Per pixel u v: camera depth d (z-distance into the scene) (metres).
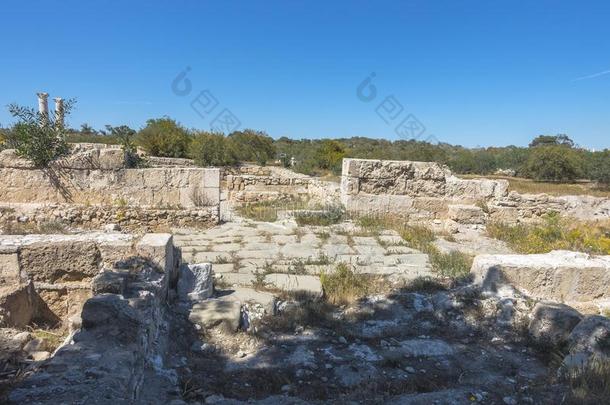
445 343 4.38
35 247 4.66
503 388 3.37
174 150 25.09
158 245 4.55
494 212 11.66
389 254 7.41
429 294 5.50
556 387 3.32
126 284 4.12
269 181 17.61
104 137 27.27
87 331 3.25
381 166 11.20
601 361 3.46
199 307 4.61
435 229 10.28
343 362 3.92
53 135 9.53
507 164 35.00
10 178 9.38
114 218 9.41
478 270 5.50
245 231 9.14
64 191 9.62
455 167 33.44
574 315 4.28
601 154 29.88
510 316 4.72
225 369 3.77
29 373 2.82
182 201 10.06
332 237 8.59
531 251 8.30
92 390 2.46
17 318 4.37
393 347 4.23
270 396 3.26
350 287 5.62
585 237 8.78
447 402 3.07
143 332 3.39
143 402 2.68
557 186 25.48
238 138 31.66
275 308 4.93
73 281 4.78
